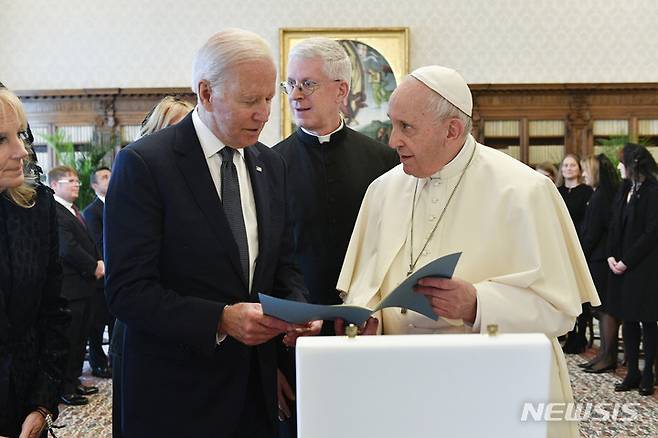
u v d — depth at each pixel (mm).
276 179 2355
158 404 2074
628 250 5637
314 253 3000
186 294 2086
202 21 11078
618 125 10789
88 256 5902
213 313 1958
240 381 2123
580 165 8344
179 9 11078
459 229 2242
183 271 2076
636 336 5852
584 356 7387
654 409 5270
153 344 2088
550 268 2133
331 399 1350
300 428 1354
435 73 2152
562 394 2205
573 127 10820
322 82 2910
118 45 11117
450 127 2168
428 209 2301
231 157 2189
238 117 2035
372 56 10883
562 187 7898
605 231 6434
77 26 11125
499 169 2250
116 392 2596
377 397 1351
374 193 2527
